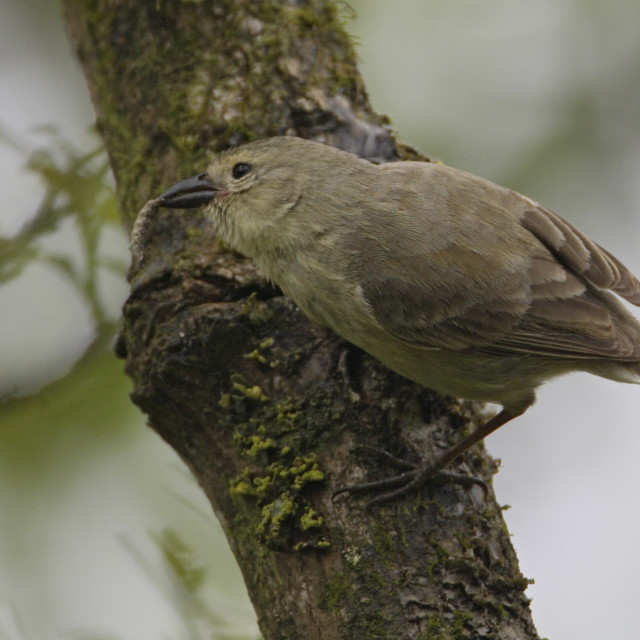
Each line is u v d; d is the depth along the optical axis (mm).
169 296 9383
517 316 9516
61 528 12289
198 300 9367
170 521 12133
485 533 8711
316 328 9422
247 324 9188
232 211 9844
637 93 13383
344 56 10977
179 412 9367
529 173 13078
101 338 12672
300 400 8984
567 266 9938
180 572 10141
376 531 8453
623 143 13297
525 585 8578
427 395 9562
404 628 8070
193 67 10594
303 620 8367
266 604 8625
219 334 9125
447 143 13078
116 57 10930
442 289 9414
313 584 8398
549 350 9586
